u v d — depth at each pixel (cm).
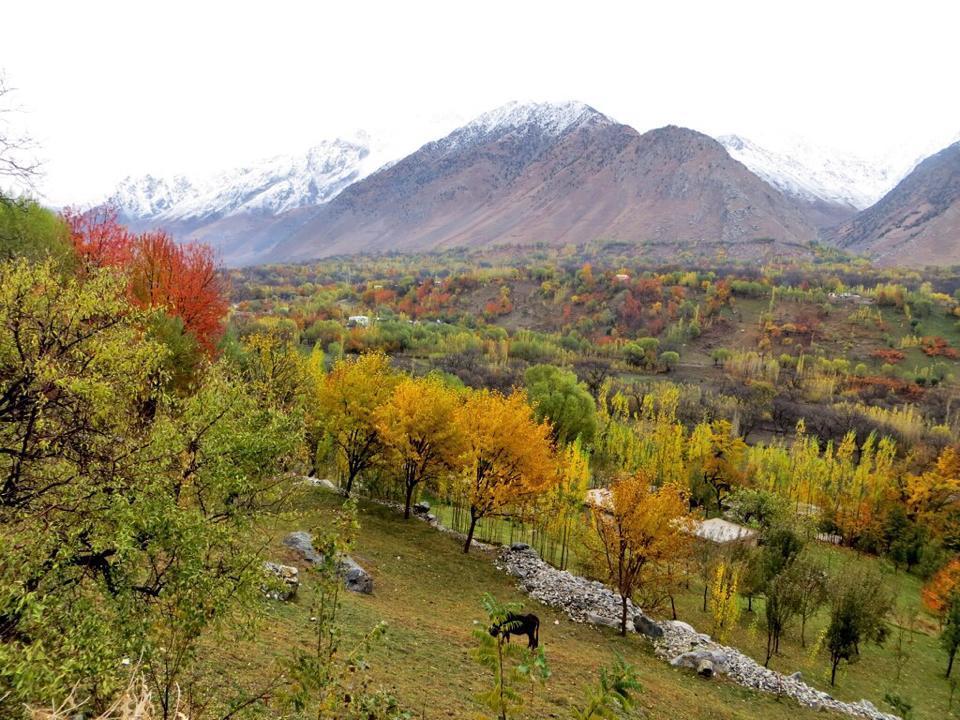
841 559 6331
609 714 928
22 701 696
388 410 4100
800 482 8131
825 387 14812
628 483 3341
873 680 3756
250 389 1684
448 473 4394
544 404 7519
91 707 838
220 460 1180
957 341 19575
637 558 3266
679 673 2745
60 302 1009
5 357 943
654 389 13275
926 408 14062
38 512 891
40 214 2933
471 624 2719
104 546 913
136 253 3791
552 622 3102
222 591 1011
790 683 2920
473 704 1714
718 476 7794
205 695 1031
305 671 1007
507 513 4656
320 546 1006
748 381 15225
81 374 993
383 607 2561
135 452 1032
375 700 1036
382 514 4272
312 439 4378
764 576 4356
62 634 799
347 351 15338
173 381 2098
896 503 7244
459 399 5203
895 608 5231
